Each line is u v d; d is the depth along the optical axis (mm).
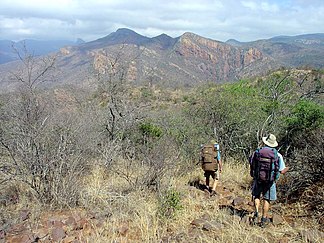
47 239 5145
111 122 11422
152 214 6145
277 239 5250
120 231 5488
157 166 7574
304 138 9406
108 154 9016
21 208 6215
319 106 9953
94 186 7410
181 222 6012
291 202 6977
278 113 11242
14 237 5090
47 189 6621
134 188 7309
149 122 11742
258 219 5992
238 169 10125
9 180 6602
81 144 7977
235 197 7676
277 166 5812
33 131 6781
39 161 6586
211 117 11781
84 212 6266
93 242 5086
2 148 6777
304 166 7531
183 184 8453
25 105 7594
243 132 11141
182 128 11227
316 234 5184
